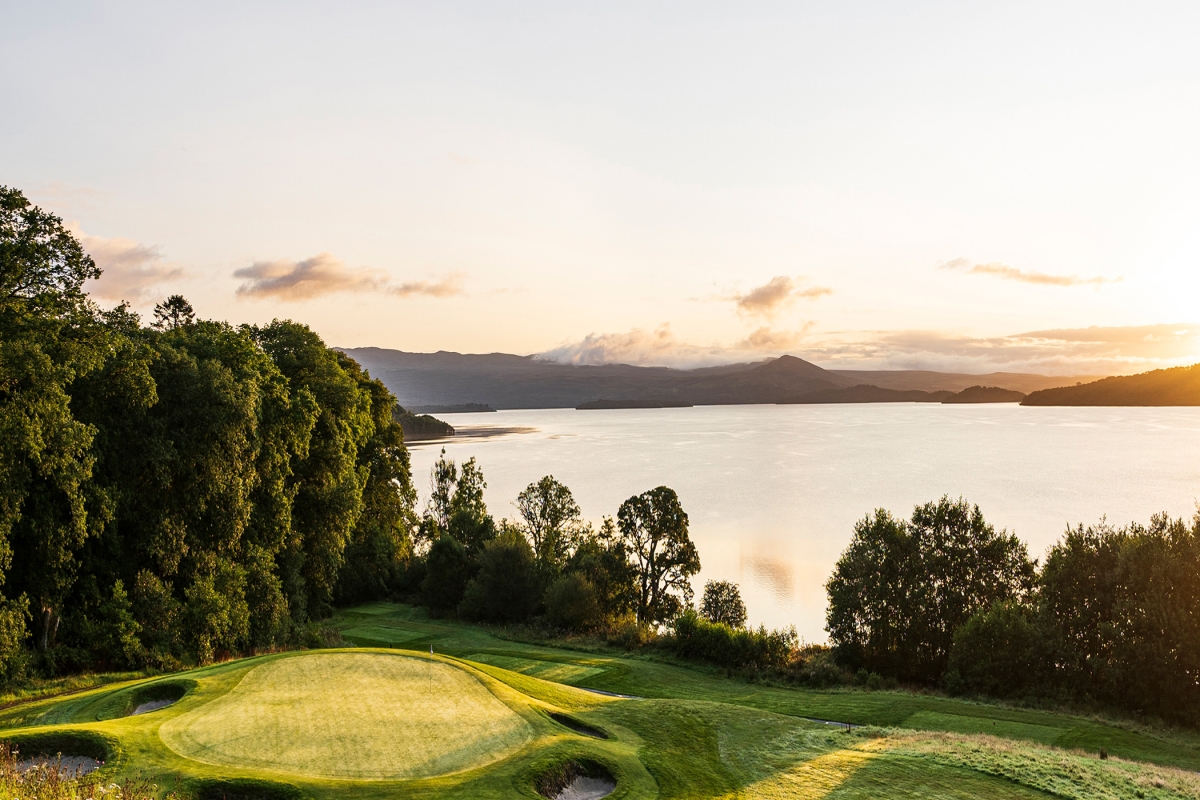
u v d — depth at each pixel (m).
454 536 76.69
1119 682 38.06
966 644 41.91
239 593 41.22
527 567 63.66
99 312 41.19
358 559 70.00
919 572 48.88
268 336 60.53
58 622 34.28
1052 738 30.64
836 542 112.12
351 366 75.25
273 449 47.25
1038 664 40.19
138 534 38.69
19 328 32.28
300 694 24.20
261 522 47.56
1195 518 40.97
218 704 23.00
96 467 36.41
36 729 19.81
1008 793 20.36
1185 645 36.03
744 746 23.97
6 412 29.58
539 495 80.44
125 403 37.09
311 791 16.92
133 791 15.66
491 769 18.94
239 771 17.70
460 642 52.38
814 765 22.30
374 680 26.08
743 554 104.00
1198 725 35.09
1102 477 180.88
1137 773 23.16
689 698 37.00
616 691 38.00
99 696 25.39
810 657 49.00
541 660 45.75
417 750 19.88
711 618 65.44
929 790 20.41
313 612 58.88
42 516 32.31
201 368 41.66
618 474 197.00
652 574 67.25
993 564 49.25
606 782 19.97
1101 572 42.59
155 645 35.88
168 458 37.72
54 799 14.07
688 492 163.62
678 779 20.39
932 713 34.38
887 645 47.91
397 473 72.94
